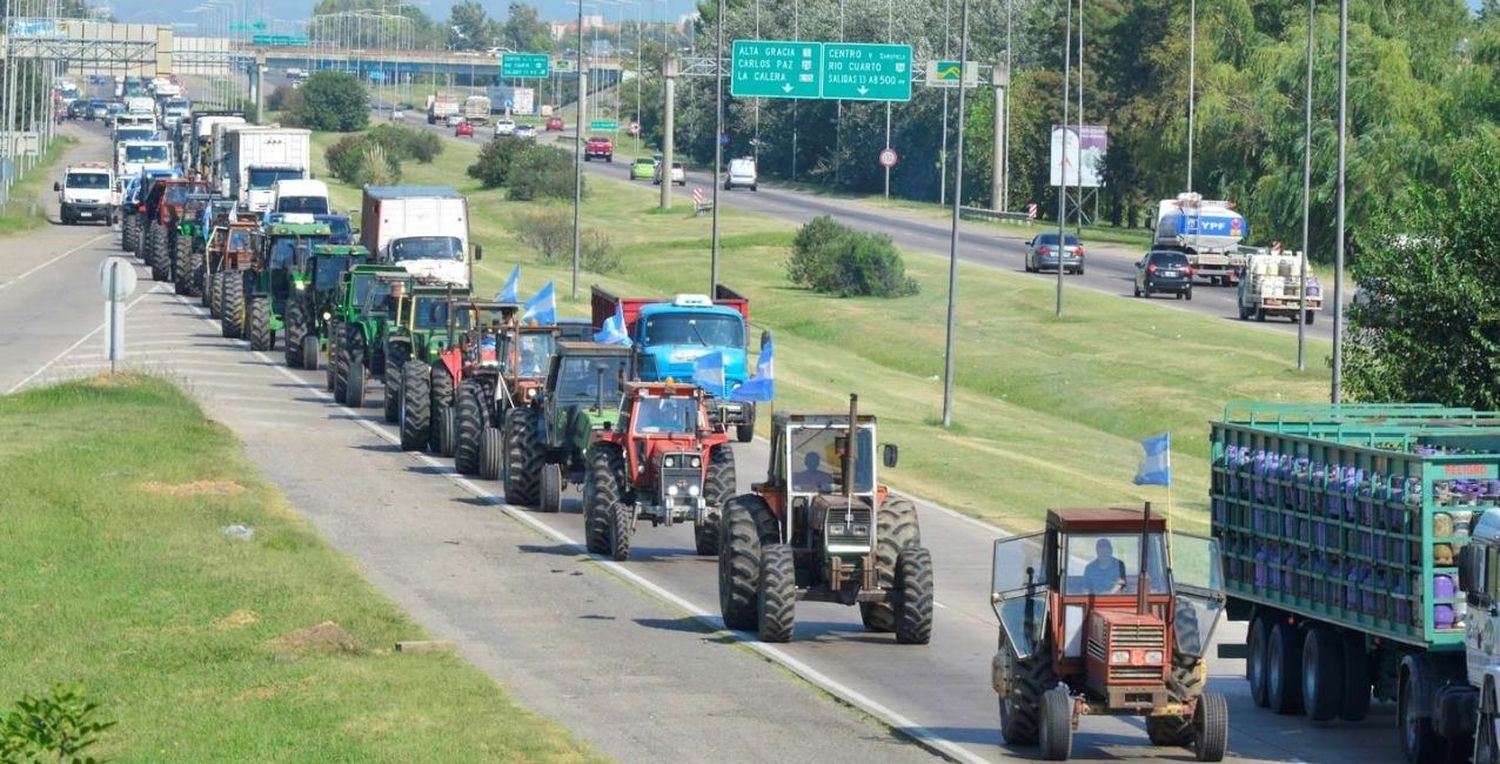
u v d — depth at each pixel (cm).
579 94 16138
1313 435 5062
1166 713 4100
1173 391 12319
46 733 2919
